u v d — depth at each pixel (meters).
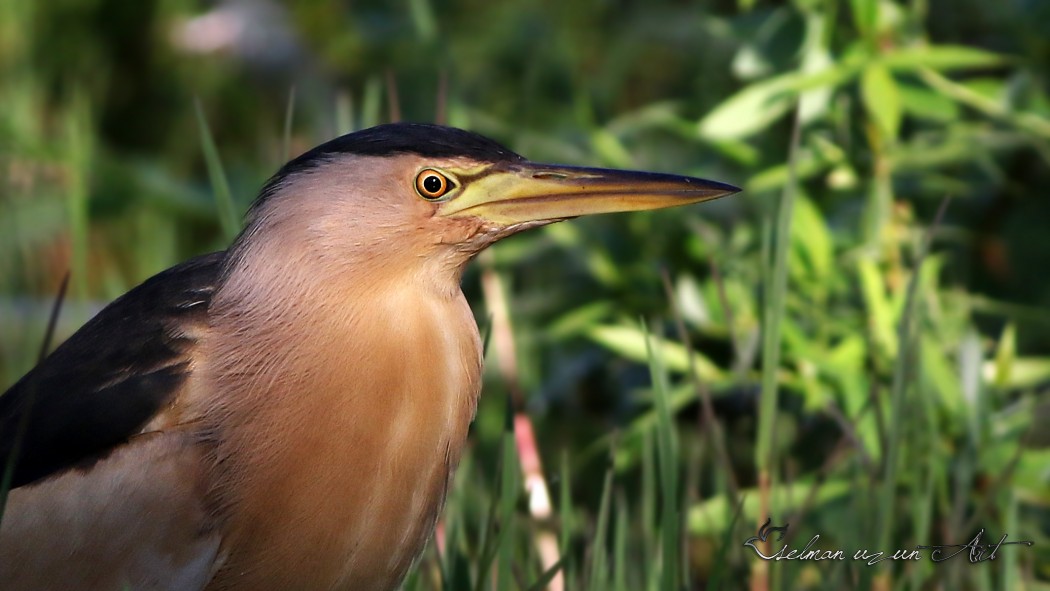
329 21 11.58
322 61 11.55
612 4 10.63
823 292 8.02
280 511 5.64
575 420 9.16
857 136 8.33
